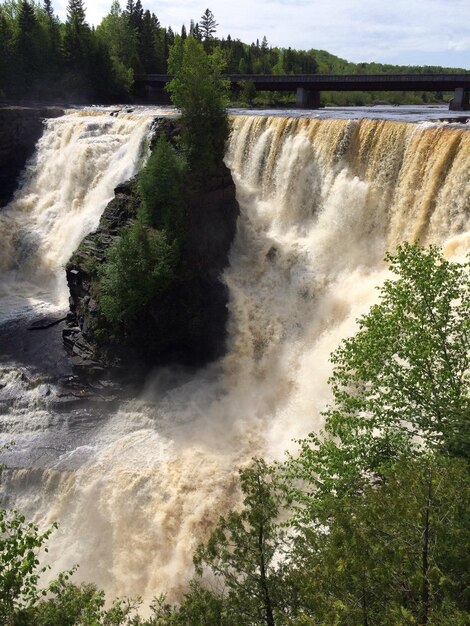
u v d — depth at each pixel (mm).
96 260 37062
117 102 92000
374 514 10758
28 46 83438
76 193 52500
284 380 35156
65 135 56625
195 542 26781
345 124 39625
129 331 34781
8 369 36062
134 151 49531
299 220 42344
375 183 37875
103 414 33781
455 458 12578
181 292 36438
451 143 32750
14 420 32781
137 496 28250
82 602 13211
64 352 38031
